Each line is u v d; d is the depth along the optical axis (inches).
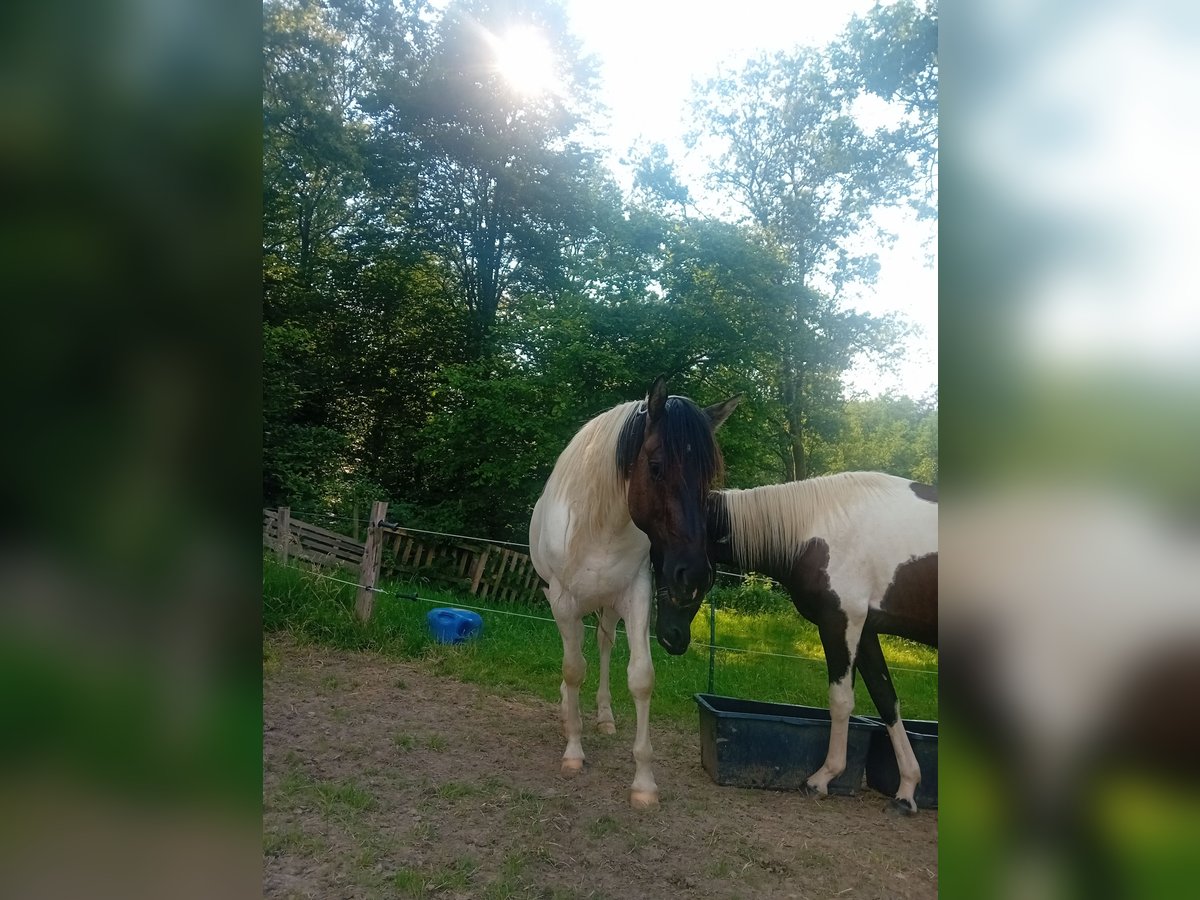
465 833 103.7
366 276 505.4
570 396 333.7
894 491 137.4
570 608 127.6
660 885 95.2
